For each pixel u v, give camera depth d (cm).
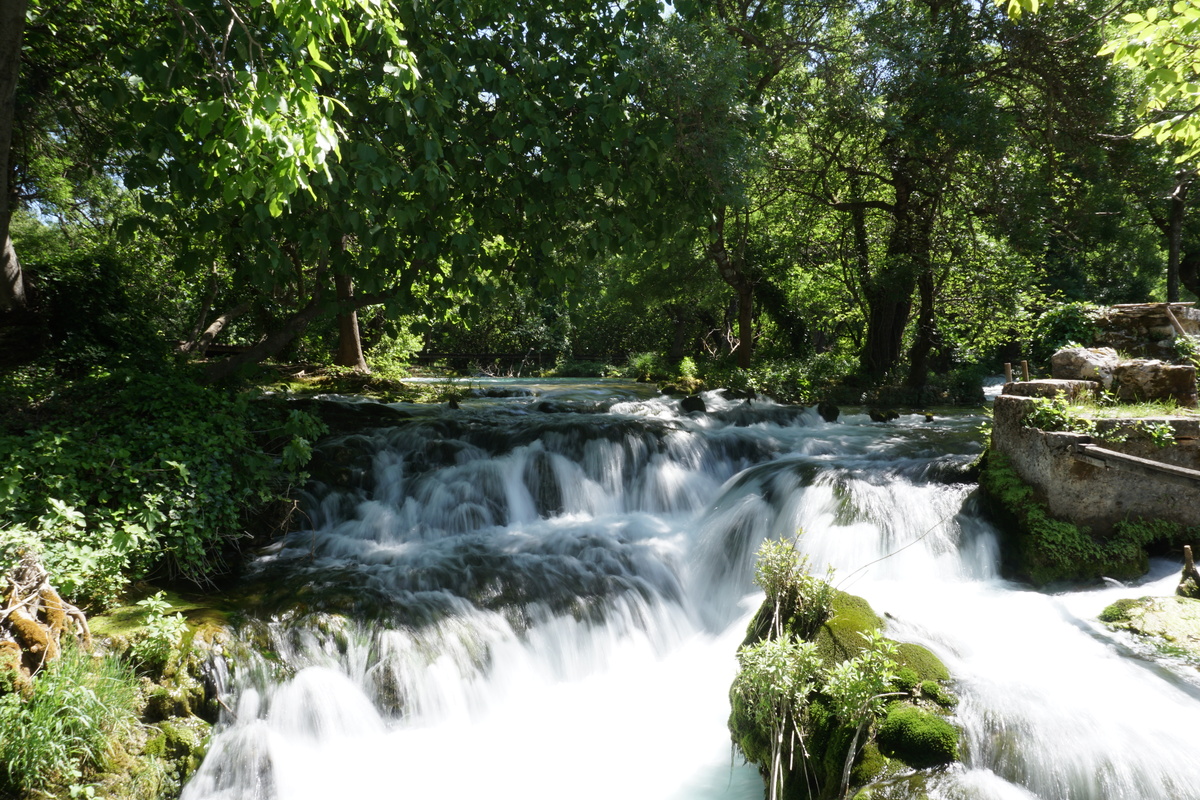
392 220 795
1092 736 401
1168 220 2141
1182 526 657
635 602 685
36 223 1808
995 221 1720
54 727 401
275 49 658
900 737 405
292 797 472
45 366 945
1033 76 1669
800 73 1639
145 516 575
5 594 441
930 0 1727
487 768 512
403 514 819
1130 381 764
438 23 766
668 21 939
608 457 954
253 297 1859
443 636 585
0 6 649
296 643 548
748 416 1347
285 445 831
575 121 855
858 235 2052
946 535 699
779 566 551
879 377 2002
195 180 692
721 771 492
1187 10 615
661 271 2288
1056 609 572
